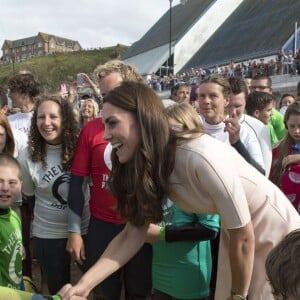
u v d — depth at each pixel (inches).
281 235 81.2
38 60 3681.1
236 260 76.8
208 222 107.8
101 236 117.0
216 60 1755.7
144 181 74.0
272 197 83.0
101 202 116.6
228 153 78.7
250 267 77.3
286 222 81.9
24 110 173.5
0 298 67.7
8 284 107.0
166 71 1951.3
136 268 119.6
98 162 116.0
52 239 126.5
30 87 171.9
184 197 78.8
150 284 122.4
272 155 147.2
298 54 909.2
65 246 127.6
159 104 74.6
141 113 72.2
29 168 126.2
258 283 81.7
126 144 74.1
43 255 128.0
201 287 112.0
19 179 110.8
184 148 75.2
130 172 75.9
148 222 83.3
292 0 1706.4
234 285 79.3
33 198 135.4
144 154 72.7
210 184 73.0
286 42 1398.9
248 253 76.4
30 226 161.8
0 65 3900.1
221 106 136.9
